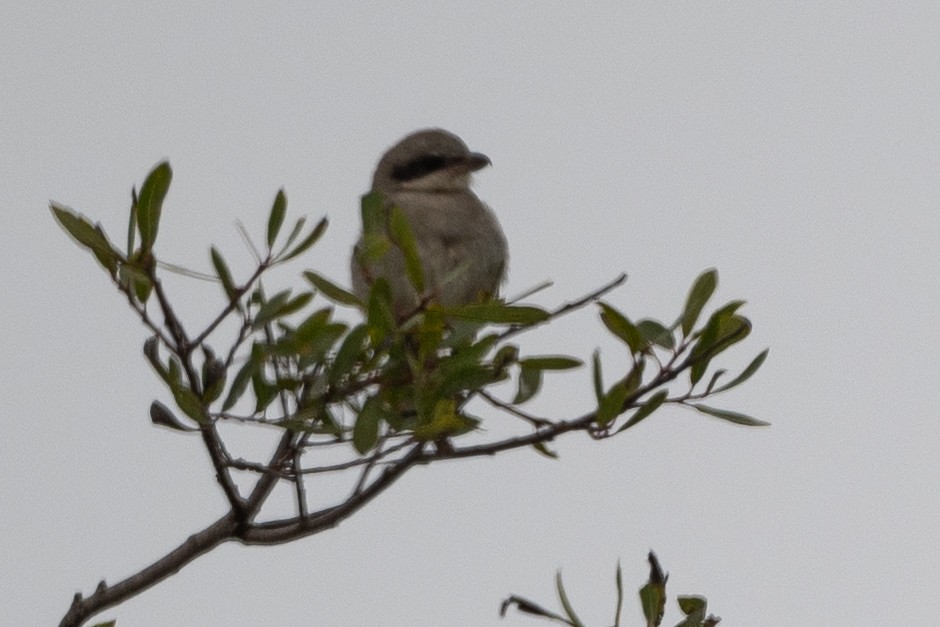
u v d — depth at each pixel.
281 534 8.01
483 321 7.24
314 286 7.25
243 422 7.25
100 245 6.67
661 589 7.58
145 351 7.00
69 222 6.62
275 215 6.94
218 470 7.67
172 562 8.01
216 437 7.45
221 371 7.13
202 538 8.01
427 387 7.27
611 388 7.32
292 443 7.79
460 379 7.28
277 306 7.13
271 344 7.27
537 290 7.30
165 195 6.68
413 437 7.29
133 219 6.71
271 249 6.95
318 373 7.39
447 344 7.30
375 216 7.55
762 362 7.63
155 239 6.70
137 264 6.70
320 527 7.99
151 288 6.89
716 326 7.39
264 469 7.61
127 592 8.02
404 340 7.28
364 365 7.32
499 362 7.40
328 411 7.52
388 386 7.39
